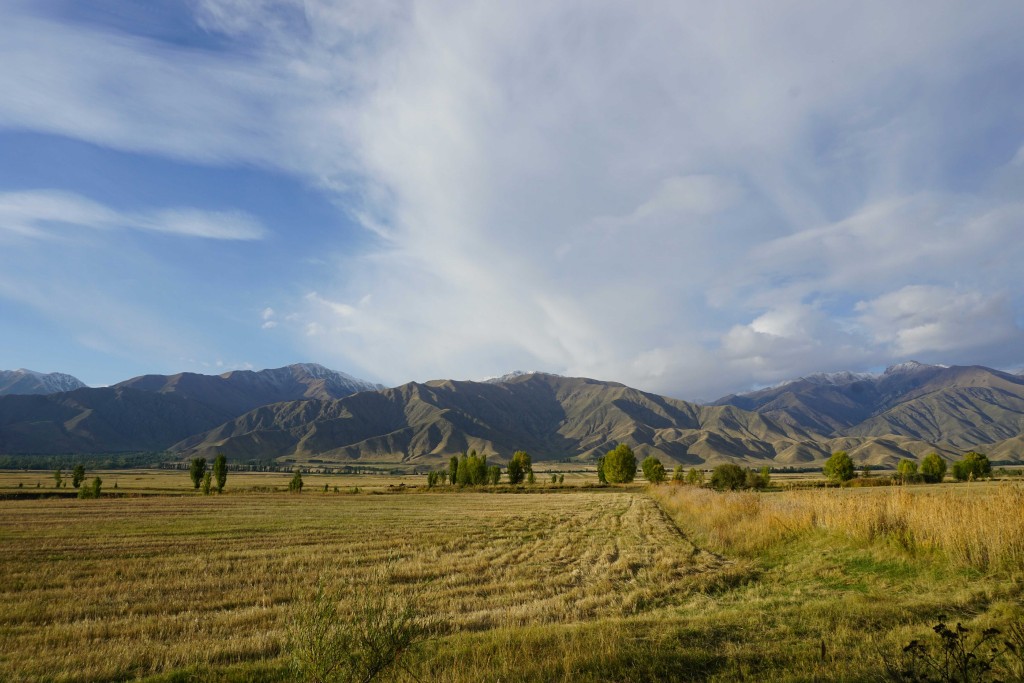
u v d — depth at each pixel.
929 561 14.94
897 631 9.43
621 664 8.39
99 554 24.39
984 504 15.55
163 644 11.83
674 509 45.59
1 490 82.88
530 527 35.25
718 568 19.05
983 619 9.62
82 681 9.76
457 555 23.72
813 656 8.49
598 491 94.44
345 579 18.77
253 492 92.69
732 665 8.28
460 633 11.00
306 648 6.86
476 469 105.62
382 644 7.02
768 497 34.09
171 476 177.00
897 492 20.69
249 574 19.84
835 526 20.12
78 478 91.25
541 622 12.60
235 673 9.07
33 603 15.81
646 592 15.54
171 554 24.44
